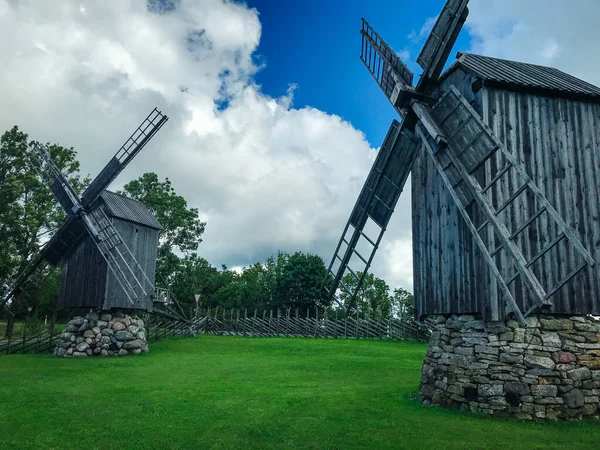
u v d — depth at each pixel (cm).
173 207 5912
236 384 1703
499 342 1237
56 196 3100
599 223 1318
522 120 1310
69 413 1265
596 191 1338
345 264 1911
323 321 4119
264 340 3559
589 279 1276
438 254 1429
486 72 1312
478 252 1259
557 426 1121
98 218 2850
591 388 1215
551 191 1294
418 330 3488
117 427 1138
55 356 2675
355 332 3897
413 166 1596
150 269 3150
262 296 6272
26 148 3969
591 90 1403
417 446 973
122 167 2812
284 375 1920
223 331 4891
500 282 1045
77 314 3123
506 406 1198
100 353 2716
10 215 3753
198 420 1192
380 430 1090
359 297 6131
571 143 1345
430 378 1394
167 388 1620
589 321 1270
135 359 2492
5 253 3712
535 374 1194
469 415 1223
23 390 1566
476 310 1255
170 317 3831
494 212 1065
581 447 959
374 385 1683
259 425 1141
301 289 5497
